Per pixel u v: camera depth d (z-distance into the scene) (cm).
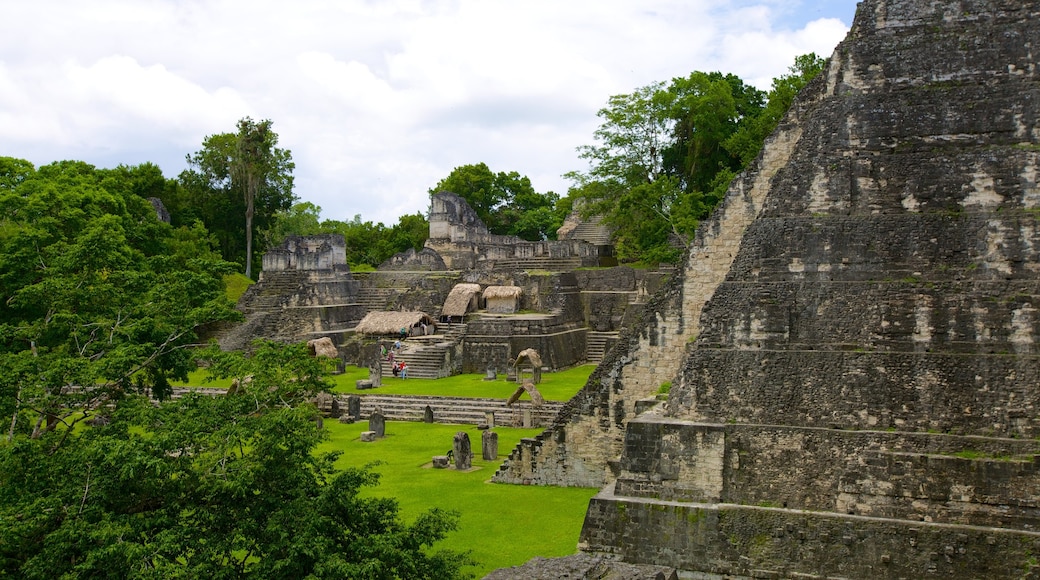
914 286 1645
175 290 1861
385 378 4538
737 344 1745
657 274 4922
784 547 1562
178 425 1420
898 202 1712
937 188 1691
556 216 8788
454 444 2589
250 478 1334
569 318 5262
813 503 1595
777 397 1681
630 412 2252
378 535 1334
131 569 1170
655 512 1658
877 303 1664
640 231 5381
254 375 1520
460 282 5819
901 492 1536
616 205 5647
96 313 1847
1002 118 1681
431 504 2167
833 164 1767
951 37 1759
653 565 1638
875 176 1738
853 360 1645
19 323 2067
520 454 2383
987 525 1474
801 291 1723
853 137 1773
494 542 1848
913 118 1741
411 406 3666
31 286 1770
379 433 3122
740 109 5616
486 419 3284
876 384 1620
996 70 1712
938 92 1738
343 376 4638
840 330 1680
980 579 1431
